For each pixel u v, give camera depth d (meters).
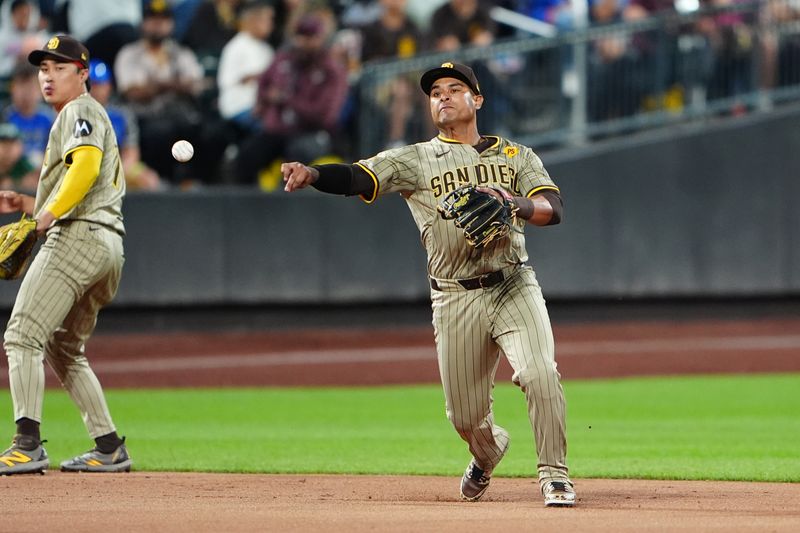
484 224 17.98
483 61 59.12
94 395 25.03
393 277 60.38
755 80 63.94
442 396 45.16
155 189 56.78
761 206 64.38
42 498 20.14
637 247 62.75
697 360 55.00
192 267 57.34
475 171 19.48
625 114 61.94
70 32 57.09
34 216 24.34
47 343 24.64
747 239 64.25
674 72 62.66
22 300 23.52
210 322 58.97
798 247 64.88
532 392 18.81
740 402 42.75
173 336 58.12
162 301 57.00
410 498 20.98
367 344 57.94
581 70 61.12
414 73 58.53
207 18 59.94
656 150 62.62
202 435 33.78
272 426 36.41
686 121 63.31
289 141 58.31
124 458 25.20
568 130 61.31
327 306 60.69
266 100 57.97
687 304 65.12
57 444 31.48
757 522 17.25
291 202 58.59
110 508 18.84
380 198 60.09
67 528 16.58
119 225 24.38
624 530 16.31
